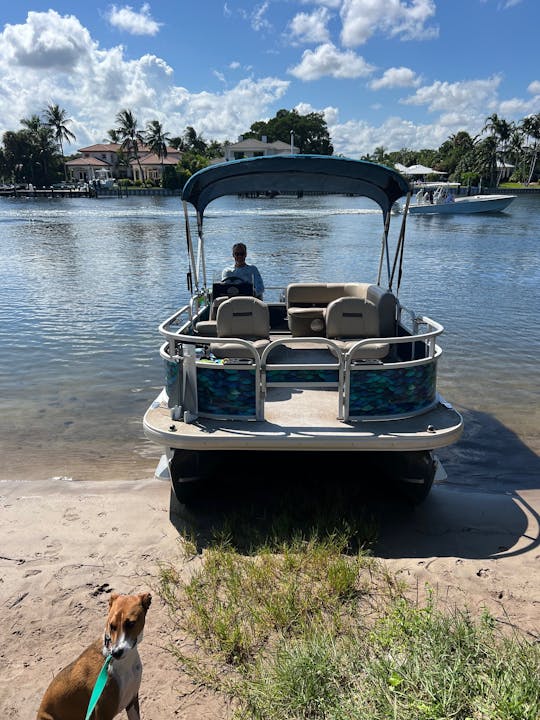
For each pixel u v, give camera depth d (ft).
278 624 11.57
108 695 8.07
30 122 360.28
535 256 81.05
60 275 64.69
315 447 14.70
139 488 18.72
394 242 98.68
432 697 9.04
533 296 51.93
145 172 375.25
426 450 15.29
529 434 23.11
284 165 20.71
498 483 19.31
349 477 18.15
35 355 33.96
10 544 15.02
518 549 14.84
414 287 56.80
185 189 21.13
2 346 35.78
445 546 15.03
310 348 22.22
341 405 15.74
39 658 10.94
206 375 15.78
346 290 25.44
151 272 66.85
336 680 9.75
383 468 16.30
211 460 15.84
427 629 10.66
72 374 30.63
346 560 13.88
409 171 198.39
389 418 15.84
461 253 84.53
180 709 9.68
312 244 94.48
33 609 12.32
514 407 25.90
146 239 102.68
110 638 7.85
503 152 313.32
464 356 33.45
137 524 16.19
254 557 14.24
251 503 17.37
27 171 351.67
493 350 34.65
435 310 46.01
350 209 204.23
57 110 369.30
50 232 116.47
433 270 68.28
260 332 19.19
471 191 289.33
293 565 13.55
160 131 343.87
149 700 9.86
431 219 152.87
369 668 9.80
